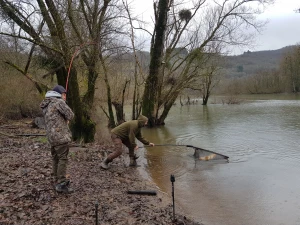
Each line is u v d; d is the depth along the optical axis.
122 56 14.71
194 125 18.34
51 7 10.27
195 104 37.62
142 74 16.94
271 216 5.46
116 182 6.98
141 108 18.80
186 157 10.09
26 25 10.59
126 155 10.26
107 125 17.78
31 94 19.73
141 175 8.01
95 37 12.05
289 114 21.77
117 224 4.67
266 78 55.12
